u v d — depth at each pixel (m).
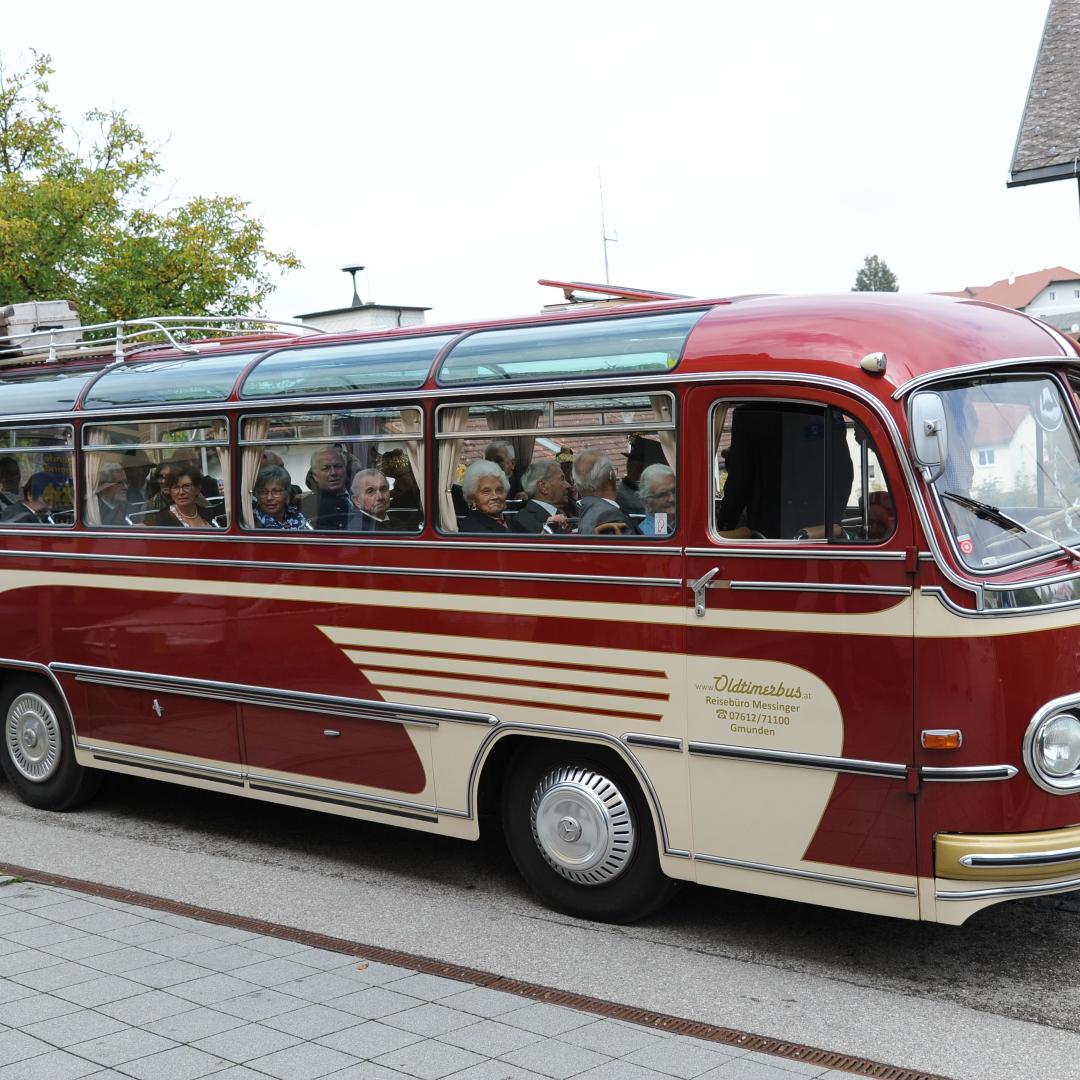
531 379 6.26
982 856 5.06
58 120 24.31
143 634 8.07
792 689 5.47
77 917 6.26
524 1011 5.04
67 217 22.42
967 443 5.36
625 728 5.98
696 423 5.71
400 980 5.39
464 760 6.57
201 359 8.09
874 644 5.24
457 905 6.69
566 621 6.14
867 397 5.27
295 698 7.26
